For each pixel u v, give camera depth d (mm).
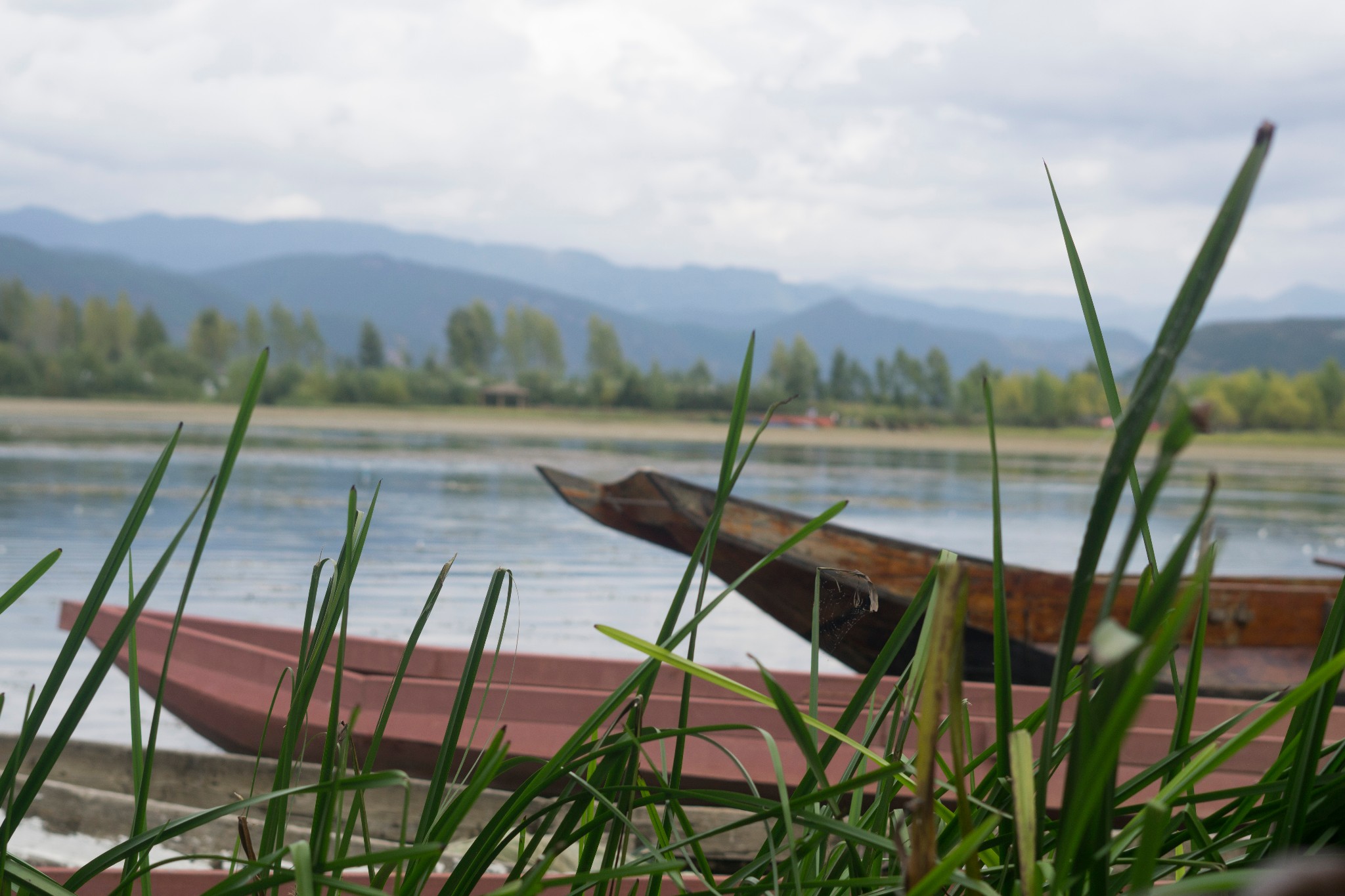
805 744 569
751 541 5125
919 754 484
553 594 9000
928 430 99562
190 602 8062
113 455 27484
